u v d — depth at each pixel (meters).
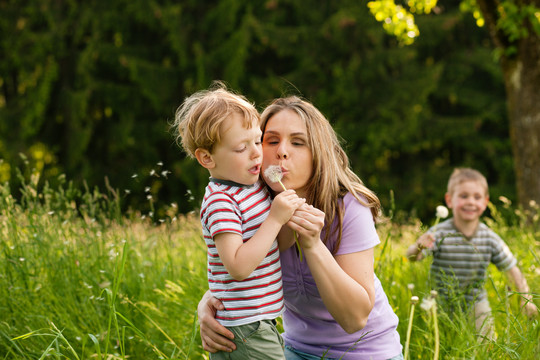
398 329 2.76
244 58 15.94
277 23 16.77
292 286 2.15
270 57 16.78
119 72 16.53
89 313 2.94
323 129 2.10
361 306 1.94
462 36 17.53
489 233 3.52
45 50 16.12
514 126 7.75
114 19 16.44
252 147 1.97
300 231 1.88
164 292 3.13
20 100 16.47
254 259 1.84
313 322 2.19
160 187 16.66
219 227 1.89
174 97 16.70
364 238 2.06
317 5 16.91
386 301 2.23
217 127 1.92
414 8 9.15
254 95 16.00
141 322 2.98
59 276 3.11
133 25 16.75
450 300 2.73
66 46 16.56
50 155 16.56
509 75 7.80
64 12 16.61
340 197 2.11
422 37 16.73
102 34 16.52
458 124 16.48
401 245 4.00
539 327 2.29
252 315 1.95
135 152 16.62
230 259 1.85
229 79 16.03
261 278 1.97
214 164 1.98
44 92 15.84
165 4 16.92
